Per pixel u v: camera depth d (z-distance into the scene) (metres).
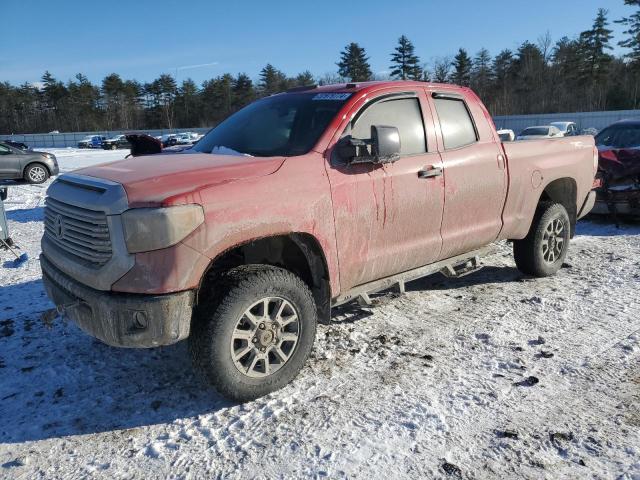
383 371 3.76
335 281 3.76
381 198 3.92
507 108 66.19
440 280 5.86
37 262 7.04
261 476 2.72
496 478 2.65
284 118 4.21
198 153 4.17
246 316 3.28
